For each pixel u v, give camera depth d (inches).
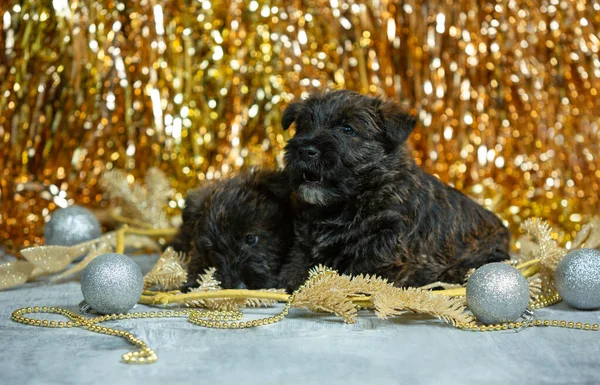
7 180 62.1
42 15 60.1
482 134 61.9
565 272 42.5
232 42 60.3
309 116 46.1
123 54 60.4
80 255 52.8
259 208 46.3
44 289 48.1
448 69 61.2
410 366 34.4
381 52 60.6
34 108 61.6
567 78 61.8
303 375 33.6
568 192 62.6
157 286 47.1
